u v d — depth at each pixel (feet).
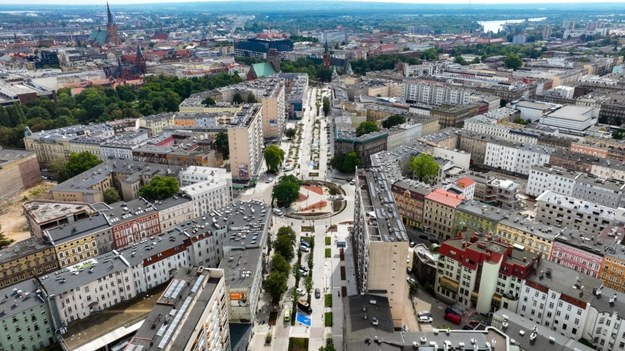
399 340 635.66
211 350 622.54
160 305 590.96
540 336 653.30
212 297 617.62
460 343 623.77
